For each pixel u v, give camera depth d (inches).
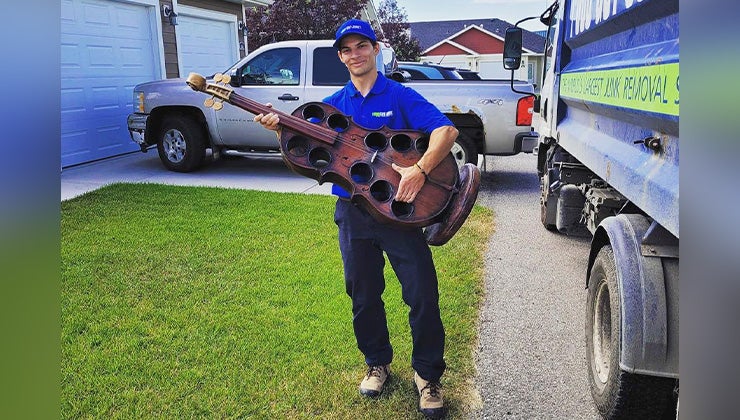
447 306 147.3
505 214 251.3
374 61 94.3
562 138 176.6
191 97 311.7
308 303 145.8
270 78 310.7
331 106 94.7
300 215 230.5
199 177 313.0
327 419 100.6
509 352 126.8
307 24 690.8
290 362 117.8
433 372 100.4
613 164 109.9
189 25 429.4
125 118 370.6
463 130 297.4
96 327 131.9
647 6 90.1
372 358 107.4
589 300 107.3
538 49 1269.7
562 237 215.5
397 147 93.6
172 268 169.9
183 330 131.0
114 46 356.2
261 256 181.2
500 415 104.2
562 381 115.3
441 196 90.5
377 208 89.0
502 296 158.7
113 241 193.6
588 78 136.6
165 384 109.7
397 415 102.2
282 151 92.4
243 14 503.8
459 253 191.2
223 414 101.2
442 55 1407.5
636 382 85.3
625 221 92.6
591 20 135.6
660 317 81.5
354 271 99.5
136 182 291.7
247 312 140.5
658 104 81.4
